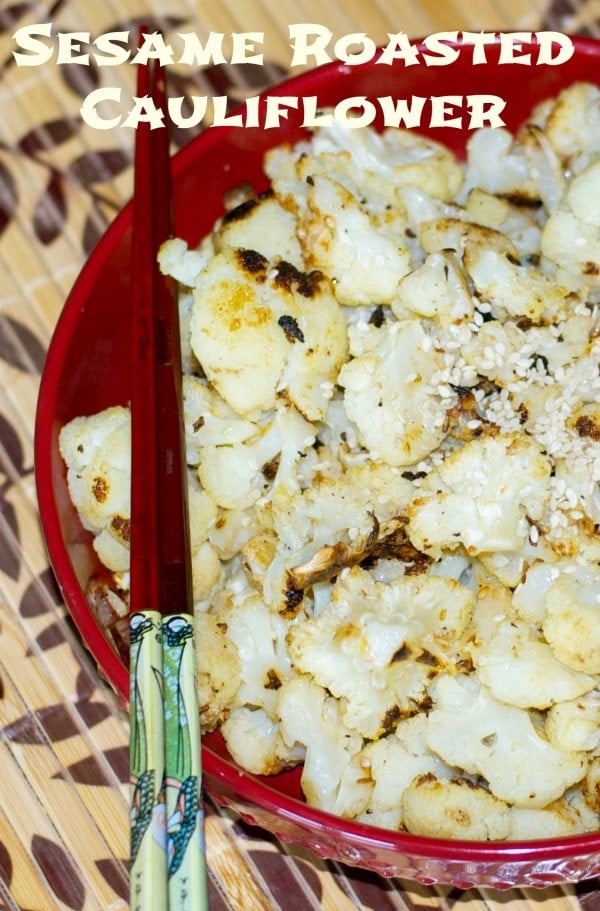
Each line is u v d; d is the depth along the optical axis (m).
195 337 0.50
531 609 0.49
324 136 0.54
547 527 0.49
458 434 0.50
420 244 0.52
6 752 0.52
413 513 0.48
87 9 0.60
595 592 0.48
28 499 0.55
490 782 0.47
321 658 0.47
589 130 0.54
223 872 0.50
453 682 0.48
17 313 0.57
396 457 0.49
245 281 0.50
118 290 0.52
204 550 0.50
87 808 0.51
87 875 0.51
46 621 0.54
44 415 0.50
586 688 0.47
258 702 0.49
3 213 0.59
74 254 0.58
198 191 0.54
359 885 0.50
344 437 0.51
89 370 0.52
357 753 0.48
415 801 0.47
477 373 0.50
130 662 0.43
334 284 0.51
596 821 0.48
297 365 0.50
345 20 0.60
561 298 0.51
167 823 0.41
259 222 0.52
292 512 0.49
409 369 0.50
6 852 0.51
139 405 0.47
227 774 0.45
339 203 0.51
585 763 0.47
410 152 0.55
